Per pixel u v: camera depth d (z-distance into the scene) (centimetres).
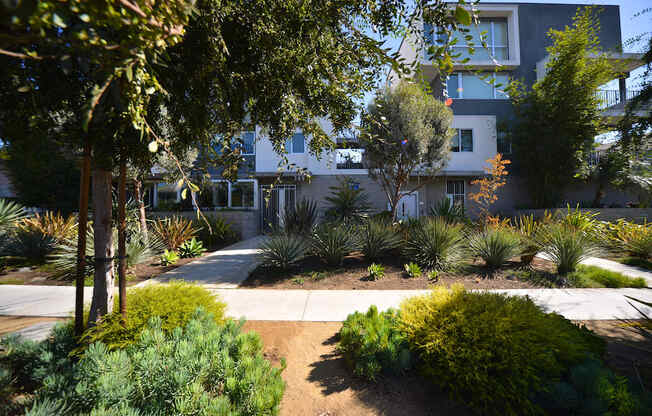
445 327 257
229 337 254
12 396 204
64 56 79
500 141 1638
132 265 732
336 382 270
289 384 270
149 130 118
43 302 504
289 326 403
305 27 203
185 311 289
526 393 205
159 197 1502
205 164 250
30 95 132
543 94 1416
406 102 963
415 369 275
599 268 662
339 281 635
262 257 755
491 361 227
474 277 640
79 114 156
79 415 160
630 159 662
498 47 1681
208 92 199
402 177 1048
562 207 1461
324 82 238
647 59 627
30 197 1375
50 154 170
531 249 710
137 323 261
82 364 198
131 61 90
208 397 187
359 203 1245
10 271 758
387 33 209
